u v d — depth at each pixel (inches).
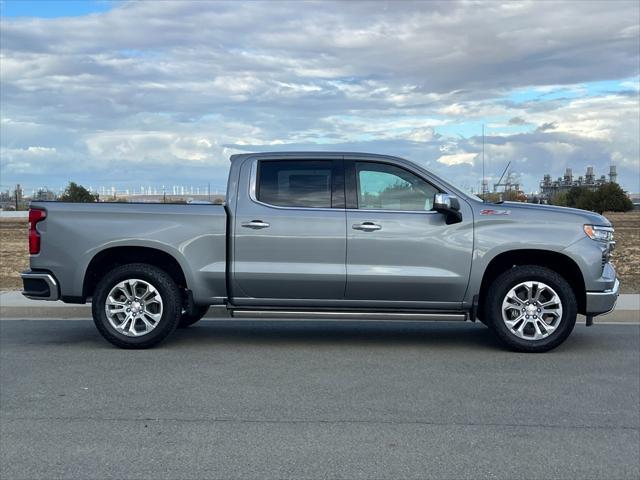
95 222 280.7
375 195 279.0
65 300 285.1
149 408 205.2
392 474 156.7
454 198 269.4
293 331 334.3
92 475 156.1
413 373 247.8
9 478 154.3
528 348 276.1
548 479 154.3
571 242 269.9
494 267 283.9
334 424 190.5
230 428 187.3
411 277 271.6
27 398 215.6
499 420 194.5
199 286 280.2
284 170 282.0
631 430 186.9
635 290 479.8
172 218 279.4
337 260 274.1
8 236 1186.6
